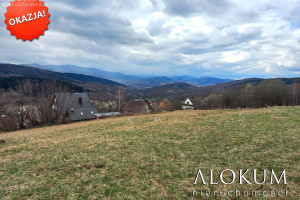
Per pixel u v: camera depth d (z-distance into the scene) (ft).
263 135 32.04
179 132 38.58
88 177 19.44
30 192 17.06
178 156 24.63
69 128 61.87
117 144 32.04
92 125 63.41
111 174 19.93
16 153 31.30
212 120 50.96
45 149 32.30
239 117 53.11
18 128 97.55
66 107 117.08
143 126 49.78
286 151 23.95
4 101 105.09
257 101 164.86
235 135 33.24
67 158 26.20
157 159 23.77
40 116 106.32
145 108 148.15
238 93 180.65
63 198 15.65
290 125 38.27
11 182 19.43
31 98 112.68
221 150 26.02
